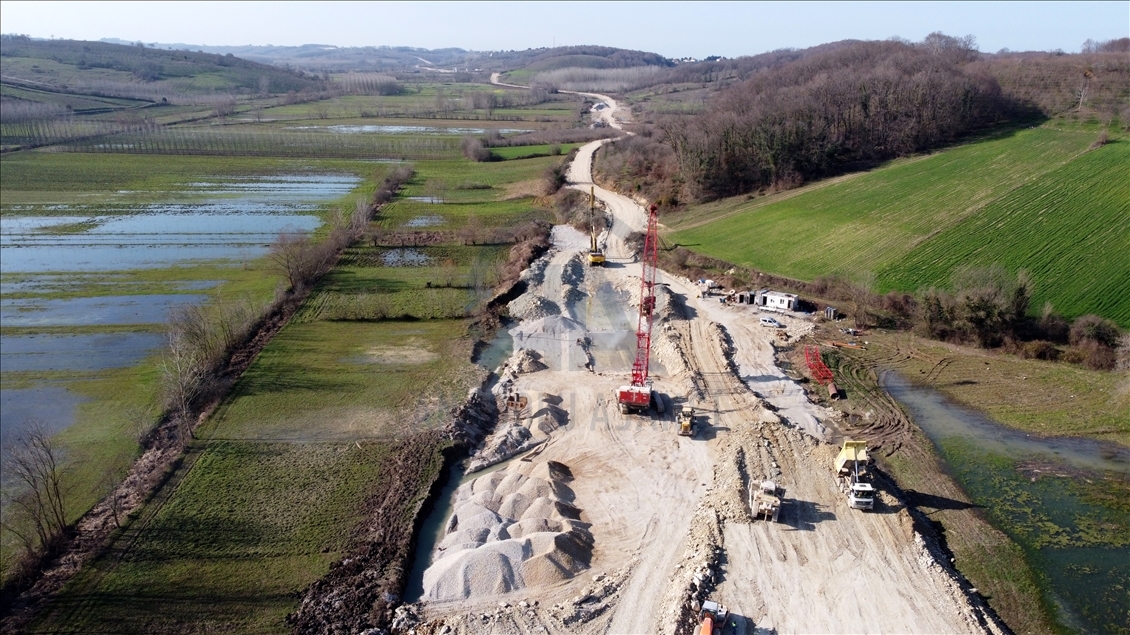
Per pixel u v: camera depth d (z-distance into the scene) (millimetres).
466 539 39531
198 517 41875
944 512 43469
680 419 52062
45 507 41156
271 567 38094
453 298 78188
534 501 42875
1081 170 89125
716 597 35812
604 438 51750
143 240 97938
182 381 51562
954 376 60562
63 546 39281
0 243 96000
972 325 65562
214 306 72188
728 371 61188
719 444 50406
